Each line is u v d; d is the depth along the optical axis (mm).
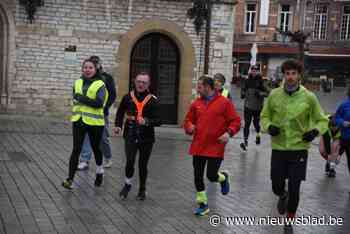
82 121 8773
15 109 18078
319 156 15156
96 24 18453
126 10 18656
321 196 9758
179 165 11992
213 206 8367
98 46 18547
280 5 54219
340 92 48875
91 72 8859
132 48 19234
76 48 18344
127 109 8484
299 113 6848
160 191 9195
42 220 6996
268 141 17562
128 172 8391
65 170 10328
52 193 8461
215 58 19422
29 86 18109
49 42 18109
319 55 53156
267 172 11773
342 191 10359
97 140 8961
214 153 7695
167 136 17000
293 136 6875
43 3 17891
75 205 7840
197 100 7895
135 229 6875
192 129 7762
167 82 19703
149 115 8391
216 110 7715
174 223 7262
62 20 18141
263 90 15023
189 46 19250
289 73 6871
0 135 14391
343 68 53438
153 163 12070
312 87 47688
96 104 8797
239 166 12375
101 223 7039
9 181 9094
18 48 17906
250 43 54469
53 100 18312
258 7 54281
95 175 10117
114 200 8312
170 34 19125
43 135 14914
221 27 19344
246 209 8305
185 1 19016
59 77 18297
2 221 6848
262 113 7109
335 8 53125
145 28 18891
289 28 54406
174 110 19766
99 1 18375
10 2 17594
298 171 6867
